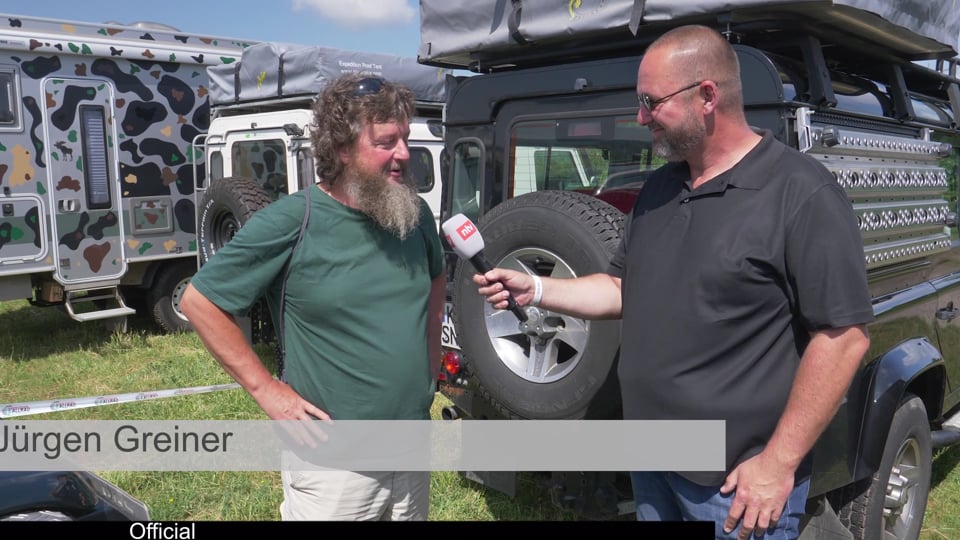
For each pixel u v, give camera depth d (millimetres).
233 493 4215
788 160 1998
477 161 3604
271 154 7023
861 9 2701
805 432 1934
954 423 4031
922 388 3584
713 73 2002
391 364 2203
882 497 3156
